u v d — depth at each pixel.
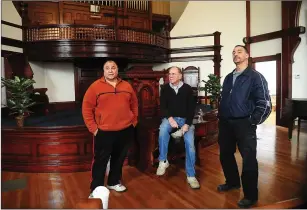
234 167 2.86
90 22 7.81
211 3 8.32
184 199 2.67
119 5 8.20
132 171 3.58
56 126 3.67
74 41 6.14
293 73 6.73
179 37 7.93
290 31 6.66
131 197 2.73
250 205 2.47
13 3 6.18
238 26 8.24
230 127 2.69
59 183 3.19
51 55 6.12
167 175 3.39
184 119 3.17
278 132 6.21
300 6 6.48
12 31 5.82
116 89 2.81
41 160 3.62
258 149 4.60
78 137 3.66
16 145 3.65
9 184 3.16
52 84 7.17
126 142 2.93
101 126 2.77
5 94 4.78
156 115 4.44
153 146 3.45
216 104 6.07
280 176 3.25
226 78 2.78
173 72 3.17
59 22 7.38
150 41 7.24
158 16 9.06
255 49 7.94
